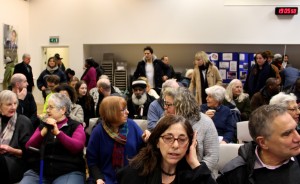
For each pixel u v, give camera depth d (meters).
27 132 2.69
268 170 1.43
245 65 8.73
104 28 8.70
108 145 2.28
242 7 8.44
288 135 1.33
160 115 3.08
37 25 8.84
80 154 2.46
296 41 8.40
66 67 9.40
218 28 8.52
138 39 8.66
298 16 8.34
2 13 7.32
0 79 7.21
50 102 2.47
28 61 6.62
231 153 2.28
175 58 9.23
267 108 1.41
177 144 1.40
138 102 4.05
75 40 8.78
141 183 1.46
